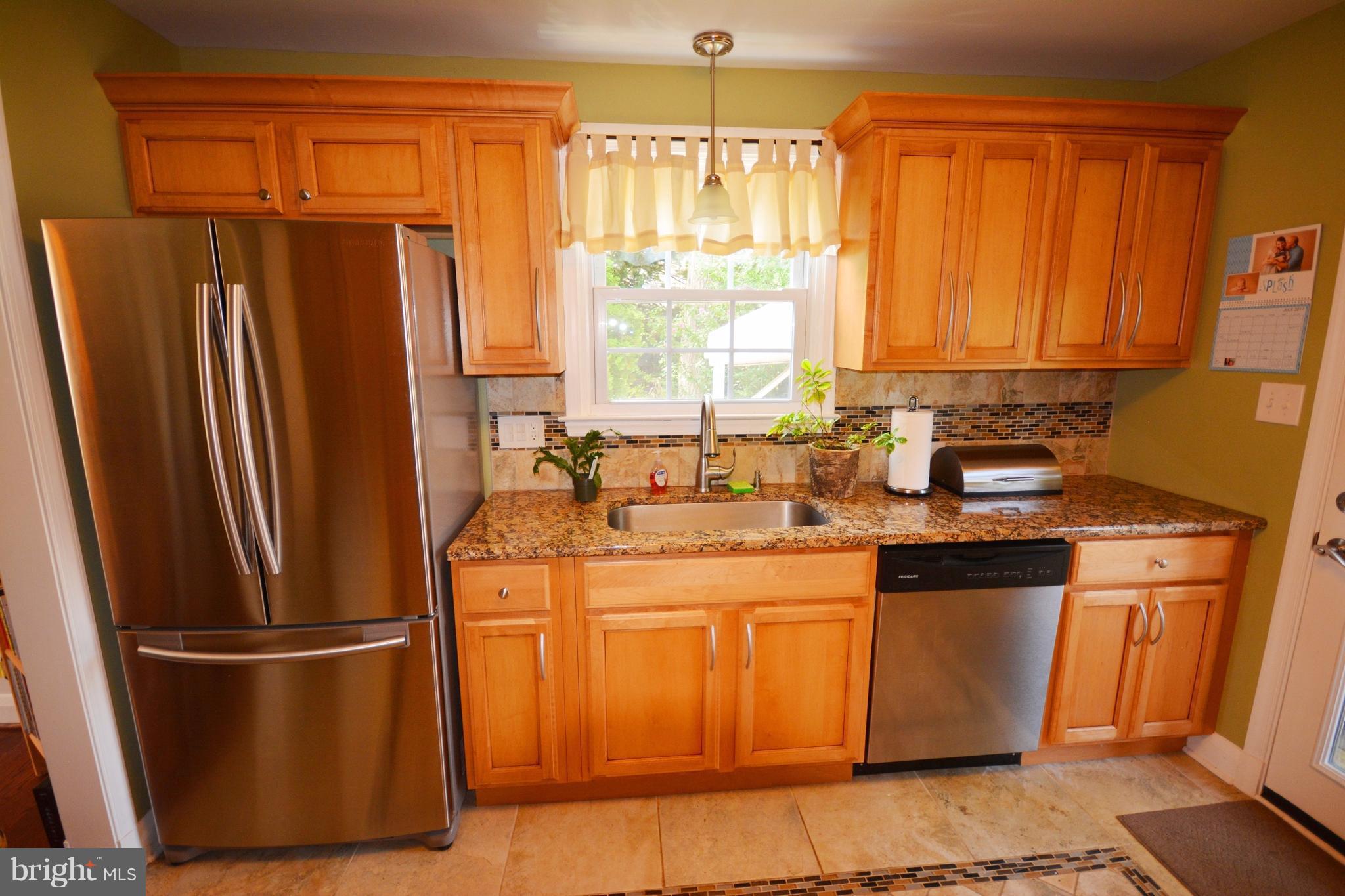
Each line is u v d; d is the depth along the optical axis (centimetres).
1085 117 185
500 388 218
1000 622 181
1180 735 201
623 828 177
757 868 163
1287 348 176
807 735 186
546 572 168
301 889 158
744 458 230
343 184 173
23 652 147
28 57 141
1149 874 161
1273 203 179
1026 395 238
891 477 218
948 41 190
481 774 178
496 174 176
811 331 227
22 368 138
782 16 173
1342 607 165
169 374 140
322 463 147
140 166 168
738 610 176
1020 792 191
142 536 147
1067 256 195
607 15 172
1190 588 188
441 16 172
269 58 196
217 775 160
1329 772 168
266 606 152
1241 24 175
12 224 136
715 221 177
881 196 188
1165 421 219
